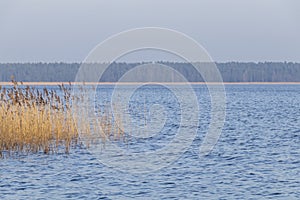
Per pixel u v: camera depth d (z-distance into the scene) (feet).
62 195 122.62
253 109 453.99
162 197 121.29
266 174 146.72
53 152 172.24
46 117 177.68
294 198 120.78
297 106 506.07
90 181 136.77
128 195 123.13
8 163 156.25
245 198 120.88
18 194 123.34
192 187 131.03
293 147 202.18
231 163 164.66
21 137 172.76
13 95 173.68
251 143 213.87
